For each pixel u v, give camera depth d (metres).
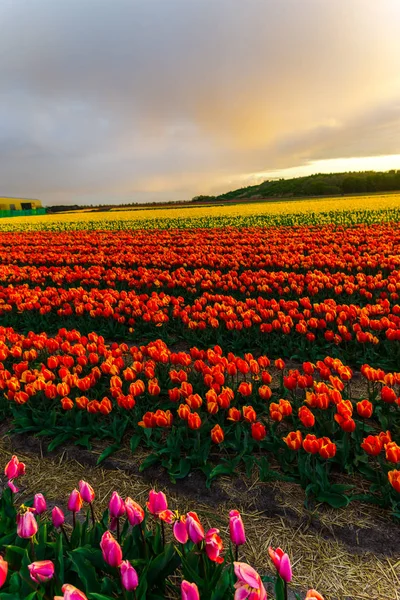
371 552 3.44
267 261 14.51
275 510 3.97
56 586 2.52
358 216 31.36
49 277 14.97
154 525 3.88
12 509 3.37
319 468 4.02
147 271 13.48
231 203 84.12
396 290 10.30
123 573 2.15
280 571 2.12
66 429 5.27
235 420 4.48
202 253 18.06
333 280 10.73
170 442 4.72
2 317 11.18
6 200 99.94
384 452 4.58
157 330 9.22
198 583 2.43
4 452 5.27
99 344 6.86
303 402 5.53
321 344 7.85
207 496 4.22
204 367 5.44
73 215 60.78
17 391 5.41
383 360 6.96
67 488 4.53
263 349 7.96
